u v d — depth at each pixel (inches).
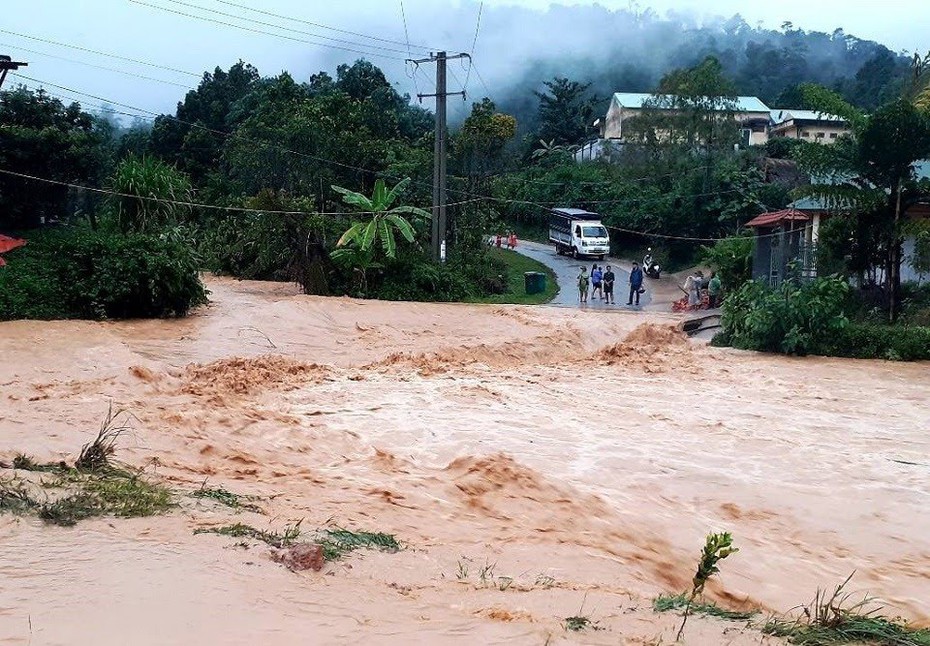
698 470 467.2
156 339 863.1
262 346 869.2
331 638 181.2
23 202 1391.5
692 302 1467.8
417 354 832.9
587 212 2251.5
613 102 3014.3
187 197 1278.3
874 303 1128.2
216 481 336.8
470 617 205.9
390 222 1454.2
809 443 558.3
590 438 526.9
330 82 2716.5
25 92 1440.7
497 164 2175.2
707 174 2172.7
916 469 501.4
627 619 218.7
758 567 328.5
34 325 863.7
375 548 263.6
